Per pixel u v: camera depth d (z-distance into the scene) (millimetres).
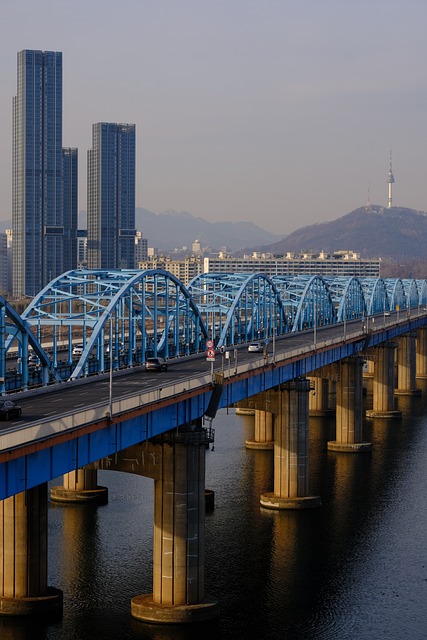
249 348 136250
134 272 119125
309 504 118562
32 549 83250
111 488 125750
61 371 106688
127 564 94750
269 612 84812
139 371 111000
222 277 164000
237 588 90312
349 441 155750
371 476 136500
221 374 92312
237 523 111438
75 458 67188
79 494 118375
